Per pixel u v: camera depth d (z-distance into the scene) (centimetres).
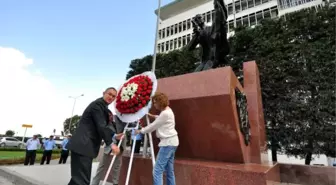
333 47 1138
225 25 565
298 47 1210
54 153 1794
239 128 371
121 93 372
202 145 392
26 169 619
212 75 382
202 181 311
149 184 351
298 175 545
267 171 283
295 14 1419
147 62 2148
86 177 259
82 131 271
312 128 1046
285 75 1163
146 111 332
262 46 1310
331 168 514
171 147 290
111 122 314
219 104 357
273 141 1166
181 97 394
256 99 501
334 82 1086
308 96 1129
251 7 2752
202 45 602
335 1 1536
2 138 2498
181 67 1756
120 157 397
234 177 288
